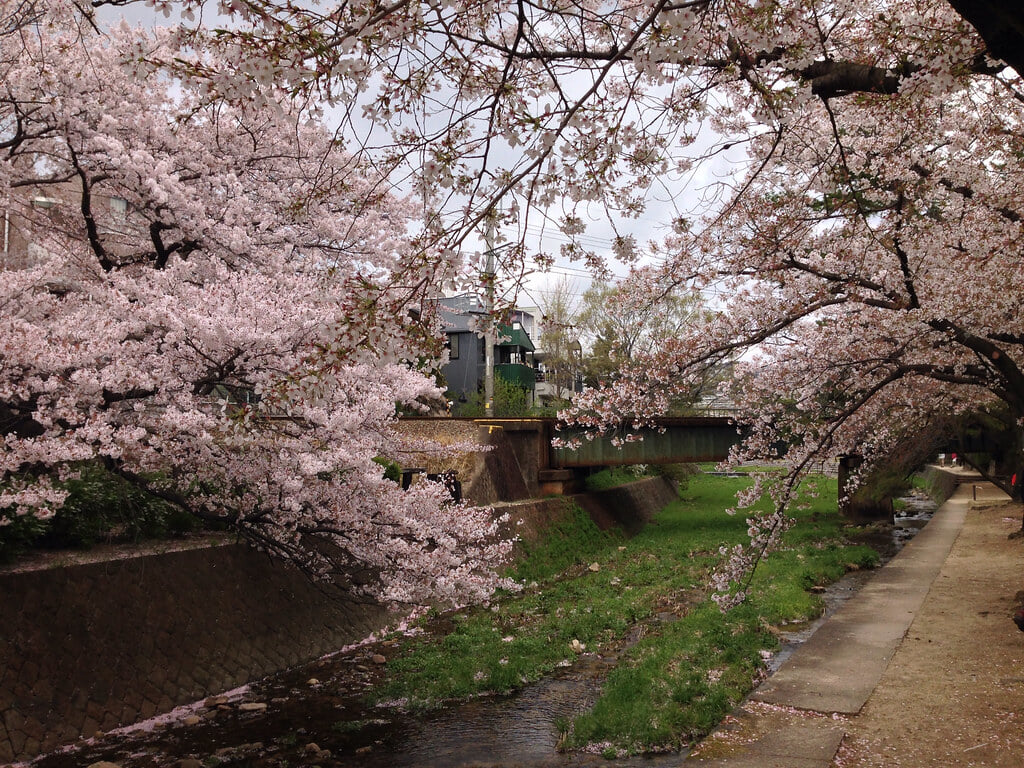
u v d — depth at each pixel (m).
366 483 10.23
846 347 11.46
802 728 7.00
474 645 11.76
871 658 9.29
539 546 19.69
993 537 20.81
